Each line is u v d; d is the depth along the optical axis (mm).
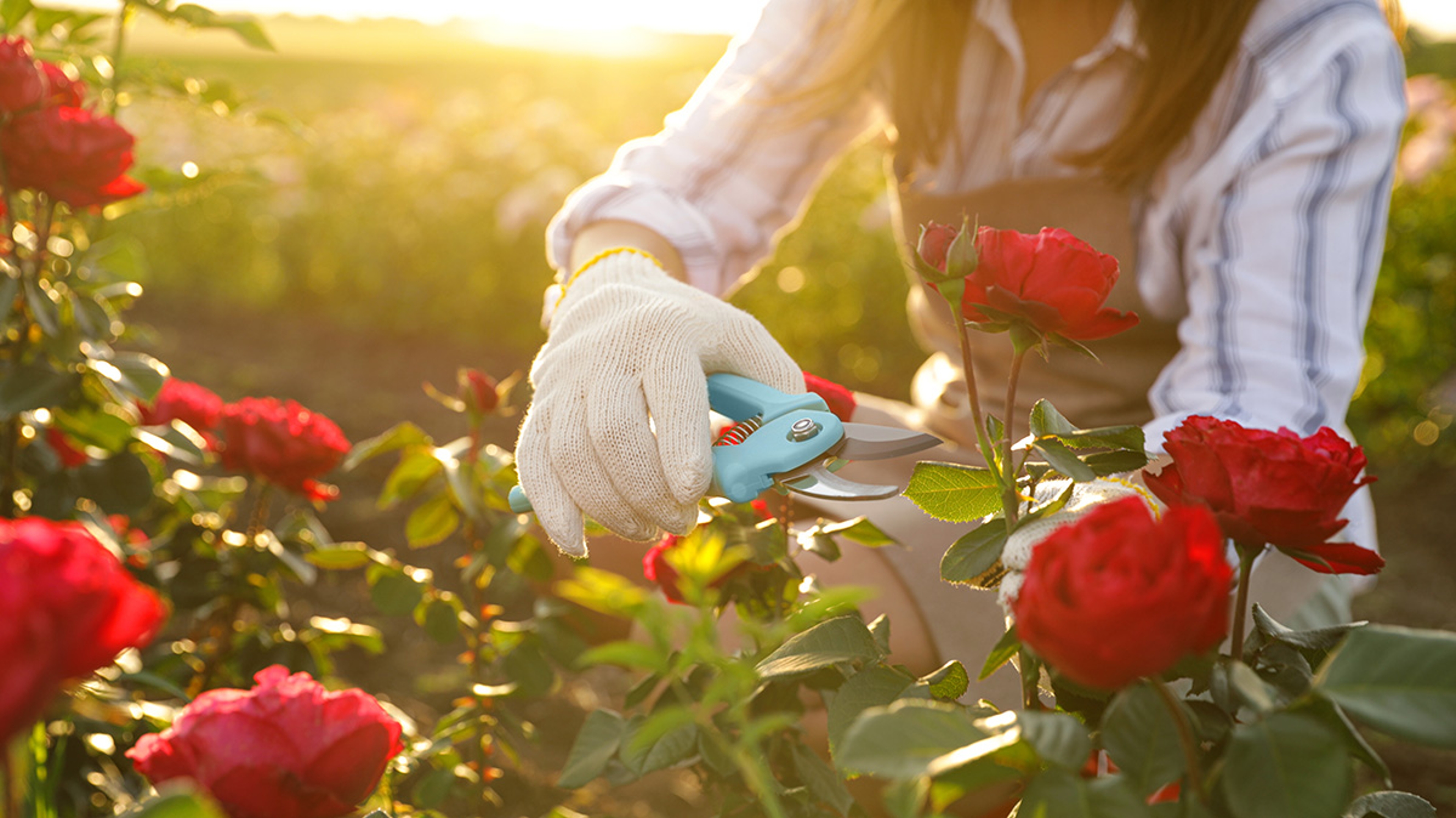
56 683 440
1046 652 518
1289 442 667
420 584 1376
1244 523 667
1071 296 695
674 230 1410
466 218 5402
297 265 5953
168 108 6090
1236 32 1224
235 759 715
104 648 467
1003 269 711
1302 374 1150
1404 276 3977
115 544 1394
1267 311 1183
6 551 453
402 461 1340
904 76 1442
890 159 1596
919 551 1278
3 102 1165
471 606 1477
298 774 722
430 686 2047
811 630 767
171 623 1941
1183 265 1328
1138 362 1376
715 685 565
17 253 1297
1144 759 562
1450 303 3984
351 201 5801
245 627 1639
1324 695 538
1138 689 580
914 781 528
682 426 818
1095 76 1342
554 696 2098
